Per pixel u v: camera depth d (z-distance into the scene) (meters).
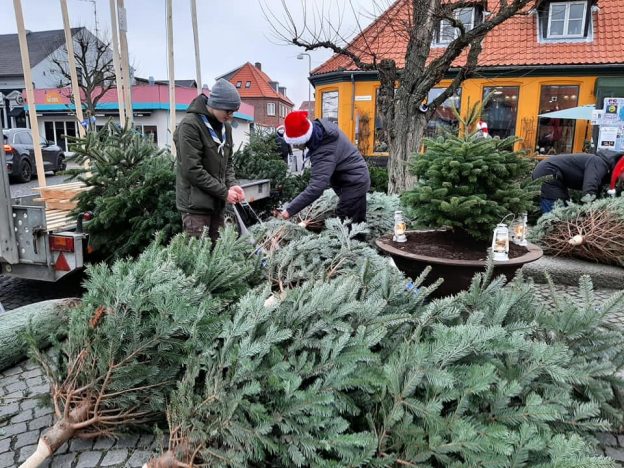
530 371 1.89
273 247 3.04
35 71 32.56
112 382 1.93
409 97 6.54
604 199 5.48
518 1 5.79
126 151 4.47
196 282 2.25
